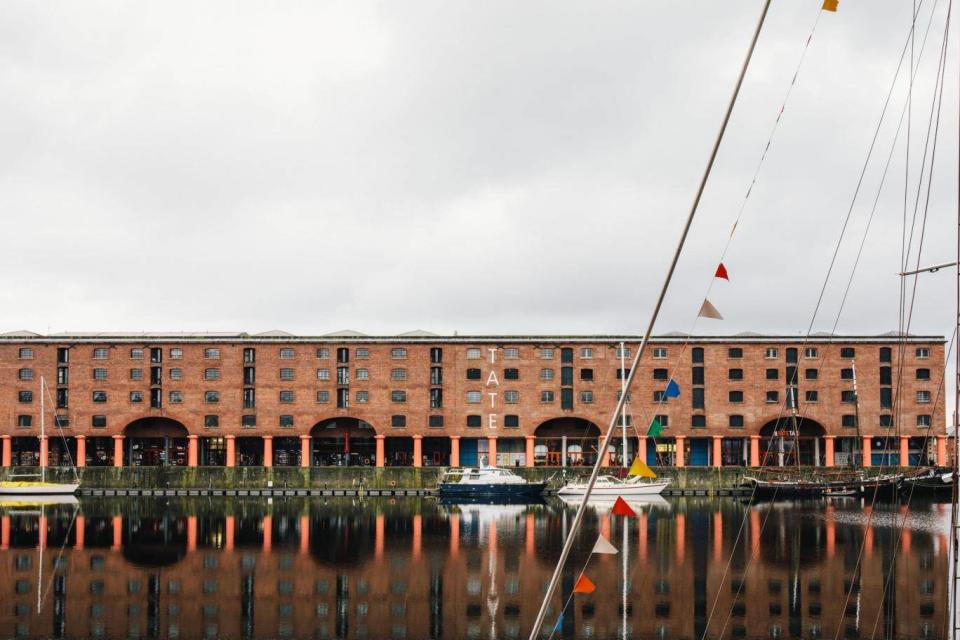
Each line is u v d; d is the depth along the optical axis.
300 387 106.00
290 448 111.06
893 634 35.97
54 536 64.56
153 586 46.78
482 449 109.81
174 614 40.91
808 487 92.00
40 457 104.88
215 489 99.06
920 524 67.38
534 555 55.28
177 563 53.22
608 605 41.72
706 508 82.12
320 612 41.19
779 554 53.81
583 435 108.62
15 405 104.81
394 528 68.81
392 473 100.62
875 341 104.88
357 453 111.56
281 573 50.00
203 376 106.06
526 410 105.75
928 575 46.78
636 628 37.75
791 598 42.22
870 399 104.38
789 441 107.44
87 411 105.19
